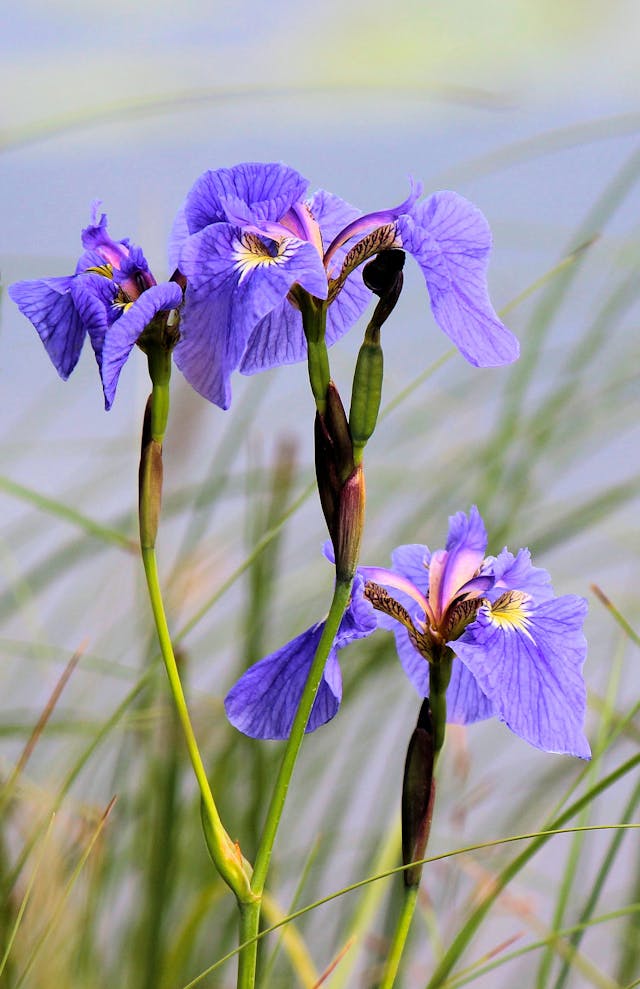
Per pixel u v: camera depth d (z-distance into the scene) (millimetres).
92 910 1307
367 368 1142
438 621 1174
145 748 1348
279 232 1153
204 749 1367
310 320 1149
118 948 1347
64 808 1320
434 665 1168
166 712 1331
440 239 1164
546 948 1309
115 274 1163
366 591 1175
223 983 1352
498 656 1165
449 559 1181
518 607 1179
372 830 1407
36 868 1244
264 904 1329
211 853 1146
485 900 1232
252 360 1196
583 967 1300
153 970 1308
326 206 1189
